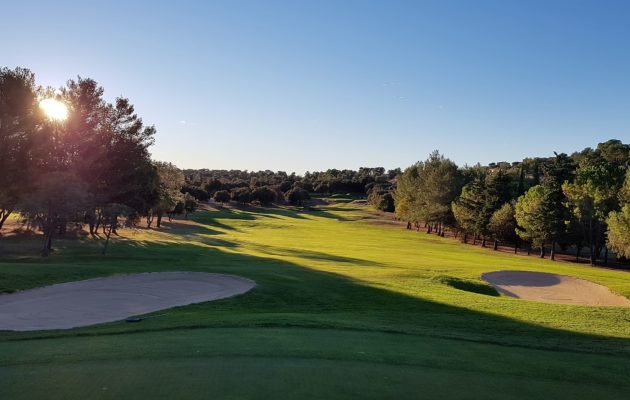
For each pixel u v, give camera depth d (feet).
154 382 25.40
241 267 101.81
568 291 100.83
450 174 275.39
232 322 46.88
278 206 483.10
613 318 63.21
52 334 41.91
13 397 23.18
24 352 32.83
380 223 354.13
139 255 123.24
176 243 172.24
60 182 116.88
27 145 121.08
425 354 35.24
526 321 58.23
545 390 27.91
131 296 70.64
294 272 96.17
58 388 24.45
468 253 184.75
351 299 73.31
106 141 152.66
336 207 487.61
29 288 70.64
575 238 208.74
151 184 182.80
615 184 188.24
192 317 54.34
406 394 25.38
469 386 27.66
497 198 236.84
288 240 217.36
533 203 204.44
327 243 207.31
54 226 130.72
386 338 41.57
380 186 553.23
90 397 23.18
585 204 195.00
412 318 57.67
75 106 145.59
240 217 357.20
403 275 97.45
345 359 31.78
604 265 197.47
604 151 408.26
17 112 117.60
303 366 29.37
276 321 47.50
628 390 28.78
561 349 40.83
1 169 117.60
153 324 47.78
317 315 57.31
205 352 32.24
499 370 31.63
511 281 106.52
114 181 155.94
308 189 600.80
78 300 66.39
